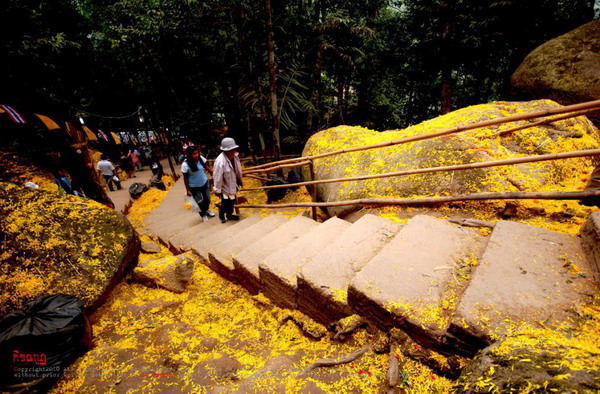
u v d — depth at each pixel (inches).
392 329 70.6
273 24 325.1
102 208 141.1
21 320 80.7
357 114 565.3
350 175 177.6
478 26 343.3
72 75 370.6
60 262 113.3
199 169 242.8
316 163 235.0
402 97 626.5
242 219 229.6
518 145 139.5
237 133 715.4
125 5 340.8
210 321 111.2
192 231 220.5
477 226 104.2
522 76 253.4
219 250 151.9
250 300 122.2
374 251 101.0
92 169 279.6
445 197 118.6
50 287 105.7
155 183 462.9
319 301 89.8
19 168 309.4
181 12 318.0
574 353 42.7
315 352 79.9
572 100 217.9
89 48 516.4
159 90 594.9
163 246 228.4
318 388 65.7
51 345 79.4
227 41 453.1
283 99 357.7
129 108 751.7
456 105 559.8
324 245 117.3
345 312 83.2
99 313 113.8
